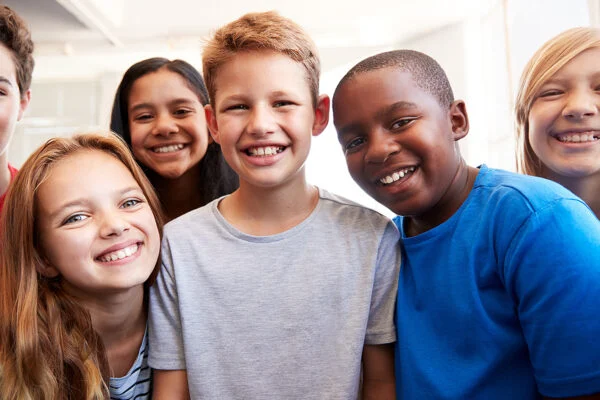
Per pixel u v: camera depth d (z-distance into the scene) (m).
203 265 1.00
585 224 0.78
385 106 0.88
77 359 0.98
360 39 4.27
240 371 0.95
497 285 0.85
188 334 0.97
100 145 1.06
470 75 3.90
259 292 0.97
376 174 0.92
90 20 3.96
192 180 1.63
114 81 4.92
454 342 0.86
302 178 1.03
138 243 0.98
